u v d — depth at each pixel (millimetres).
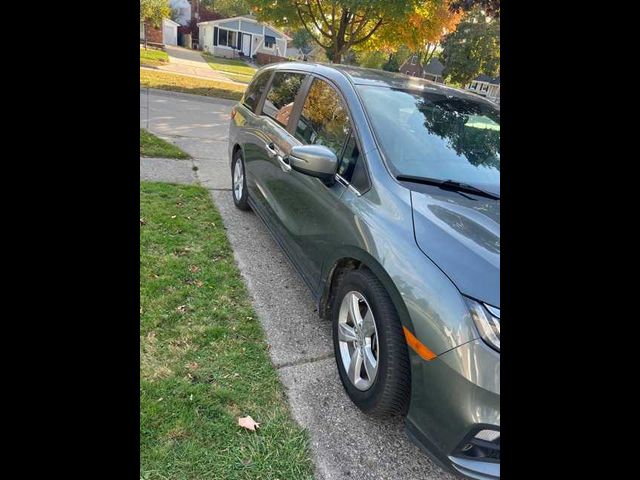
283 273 3500
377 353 2006
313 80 3256
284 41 49875
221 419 2059
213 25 45562
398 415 2029
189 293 3033
